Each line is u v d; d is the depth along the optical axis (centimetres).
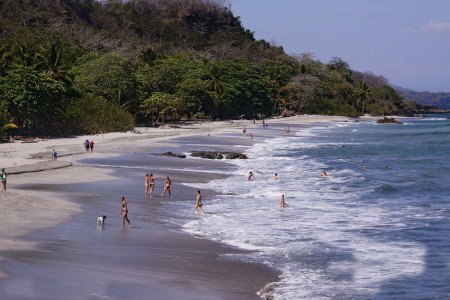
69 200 3809
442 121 19025
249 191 4591
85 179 4825
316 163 6775
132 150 7425
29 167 5238
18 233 2759
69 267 2236
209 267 2406
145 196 4172
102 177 4966
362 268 2450
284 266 2464
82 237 2795
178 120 13512
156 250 2641
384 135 12006
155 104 12112
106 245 2666
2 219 3019
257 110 16738
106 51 16588
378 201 4200
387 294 2125
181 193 4381
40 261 2288
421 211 3794
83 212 3416
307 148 8800
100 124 10025
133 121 10888
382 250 2750
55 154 6241
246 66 17100
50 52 10562
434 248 2784
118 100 11375
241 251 2702
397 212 3753
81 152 6981
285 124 15012
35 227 2912
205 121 14062
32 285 1964
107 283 2070
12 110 8594
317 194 4516
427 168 6375
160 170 5675
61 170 5341
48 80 9081
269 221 3416
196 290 2084
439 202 4166
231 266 2439
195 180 5116
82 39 17025
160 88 13350
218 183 4984
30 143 7938
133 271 2272
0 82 8656
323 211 3778
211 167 6112
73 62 13400
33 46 13712
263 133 11625
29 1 19200
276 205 3975
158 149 7681
